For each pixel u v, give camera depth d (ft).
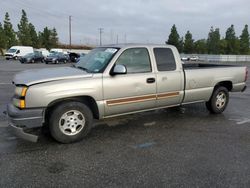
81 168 12.30
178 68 19.25
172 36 286.05
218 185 10.96
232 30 286.66
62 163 12.79
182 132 17.69
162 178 11.46
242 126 19.24
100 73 15.84
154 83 17.87
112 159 13.30
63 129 15.06
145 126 18.89
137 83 17.08
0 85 37.68
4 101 26.35
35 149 14.39
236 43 284.61
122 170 12.14
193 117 21.48
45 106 14.19
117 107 16.60
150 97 17.88
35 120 14.07
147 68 17.80
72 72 15.84
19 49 145.07
